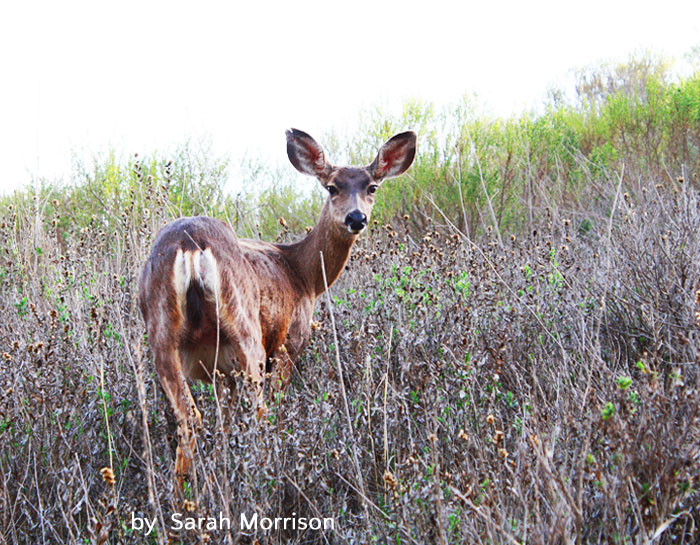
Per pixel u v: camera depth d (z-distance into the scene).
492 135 15.05
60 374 6.56
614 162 14.77
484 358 6.50
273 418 5.81
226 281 6.18
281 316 7.31
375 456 5.96
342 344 7.29
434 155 13.95
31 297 9.20
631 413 4.53
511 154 14.30
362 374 6.64
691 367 6.21
